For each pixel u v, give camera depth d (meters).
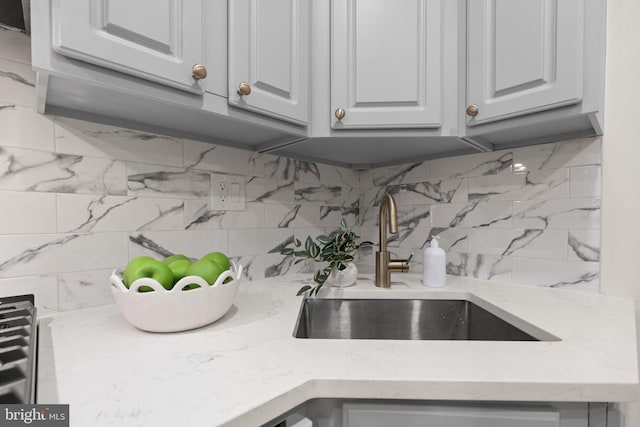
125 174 0.87
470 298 1.00
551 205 1.02
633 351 0.55
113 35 0.60
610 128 0.92
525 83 0.81
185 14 0.69
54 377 0.45
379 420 0.48
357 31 0.93
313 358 0.52
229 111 0.79
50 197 0.76
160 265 0.64
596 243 0.94
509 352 0.55
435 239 1.12
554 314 0.77
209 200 1.05
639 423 0.75
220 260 0.75
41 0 0.53
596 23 0.74
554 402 0.48
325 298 1.05
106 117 0.83
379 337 1.04
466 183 1.22
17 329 0.51
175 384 0.44
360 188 1.58
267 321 0.72
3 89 0.70
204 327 0.67
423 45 0.92
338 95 0.94
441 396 0.45
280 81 0.87
